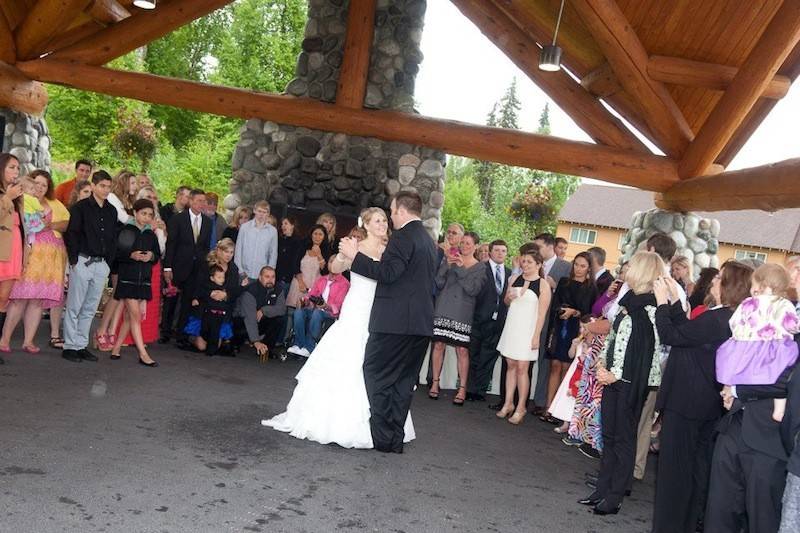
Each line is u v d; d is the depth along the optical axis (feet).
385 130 32.94
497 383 27.04
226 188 73.00
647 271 13.98
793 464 9.89
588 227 110.93
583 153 31.53
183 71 92.68
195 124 84.02
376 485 14.12
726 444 11.36
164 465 13.42
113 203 21.72
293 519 11.78
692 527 12.79
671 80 27.53
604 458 14.62
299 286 27.76
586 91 31.76
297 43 95.09
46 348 22.16
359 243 17.03
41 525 10.19
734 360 11.23
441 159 33.45
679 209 31.63
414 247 16.22
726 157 30.40
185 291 26.23
